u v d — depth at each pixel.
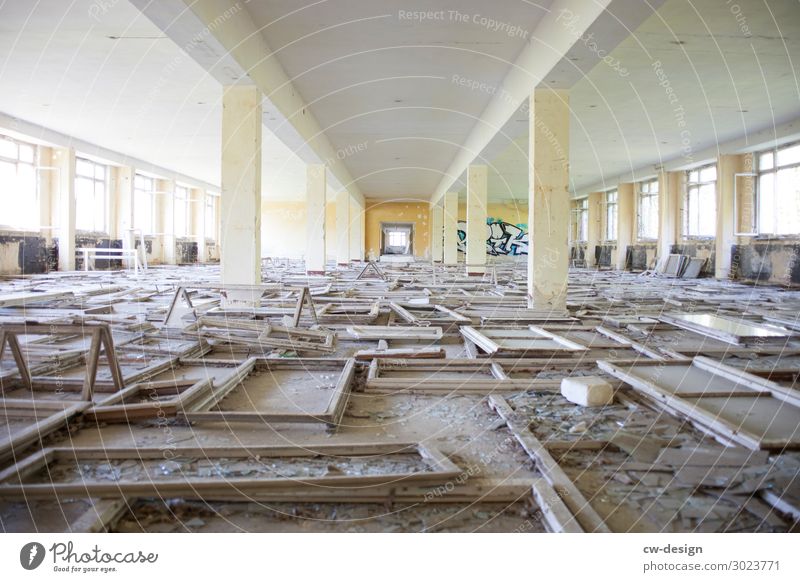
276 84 9.73
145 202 23.70
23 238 15.89
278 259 30.56
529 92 8.94
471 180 16.39
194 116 14.38
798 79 11.05
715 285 15.09
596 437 3.29
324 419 3.48
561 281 9.05
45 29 8.70
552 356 5.61
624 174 23.80
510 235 34.81
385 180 25.84
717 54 9.66
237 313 8.29
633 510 2.42
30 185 16.36
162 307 8.66
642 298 11.32
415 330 7.07
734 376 4.46
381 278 16.20
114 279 14.20
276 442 3.24
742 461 2.89
